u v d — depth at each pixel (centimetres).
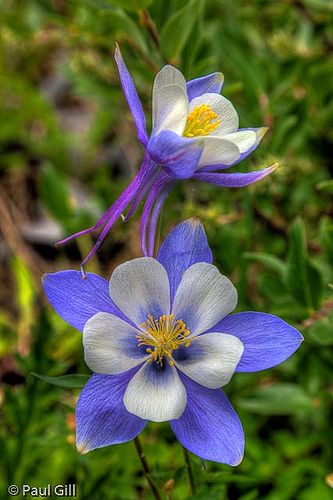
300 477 56
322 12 65
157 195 43
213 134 43
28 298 66
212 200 62
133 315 42
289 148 61
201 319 42
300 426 60
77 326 41
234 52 61
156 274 41
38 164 84
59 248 77
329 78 64
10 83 81
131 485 54
